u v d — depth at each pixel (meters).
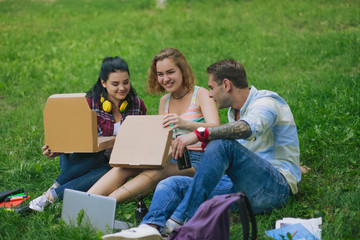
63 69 14.10
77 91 12.12
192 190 4.54
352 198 5.14
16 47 17.41
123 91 6.39
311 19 18.09
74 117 5.68
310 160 6.71
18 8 26.89
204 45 15.95
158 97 10.84
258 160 4.76
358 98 8.41
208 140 4.70
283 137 5.21
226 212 4.04
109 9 26.73
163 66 6.09
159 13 24.28
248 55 13.90
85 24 21.91
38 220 5.35
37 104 11.15
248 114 4.80
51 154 5.95
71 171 6.06
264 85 10.77
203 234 4.06
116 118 6.66
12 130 9.33
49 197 5.78
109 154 6.45
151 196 5.91
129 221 5.41
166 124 5.46
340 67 11.42
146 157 5.33
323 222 4.87
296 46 14.17
